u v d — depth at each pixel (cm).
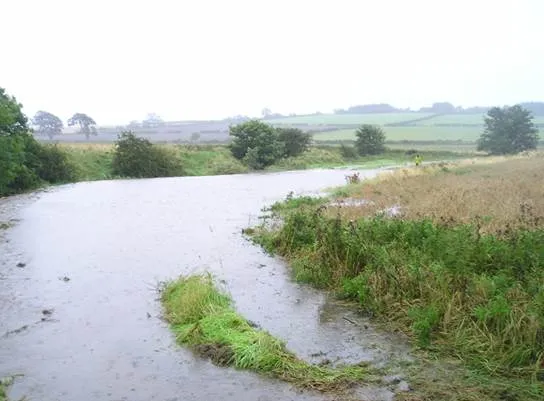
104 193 2717
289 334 787
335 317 856
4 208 2169
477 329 712
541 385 607
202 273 1087
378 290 883
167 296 941
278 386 627
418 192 1914
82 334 797
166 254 1307
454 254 907
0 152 2570
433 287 830
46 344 762
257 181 3434
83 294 994
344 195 2212
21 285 1054
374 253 998
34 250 1365
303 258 1145
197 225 1712
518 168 2973
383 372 656
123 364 694
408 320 796
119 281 1077
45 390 629
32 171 3028
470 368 655
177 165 4225
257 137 4912
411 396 595
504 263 882
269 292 990
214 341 734
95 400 605
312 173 4175
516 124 6725
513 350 656
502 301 724
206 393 615
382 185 2331
